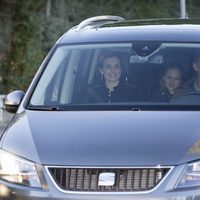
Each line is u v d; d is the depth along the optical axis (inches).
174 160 624.1
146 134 658.2
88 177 629.6
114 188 623.5
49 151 647.8
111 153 635.5
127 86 768.3
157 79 769.6
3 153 663.8
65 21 2425.0
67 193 627.5
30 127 690.8
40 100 759.1
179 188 617.0
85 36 827.4
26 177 644.7
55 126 686.5
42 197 631.8
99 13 2497.5
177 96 748.6
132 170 624.7
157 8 2551.7
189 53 783.7
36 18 2394.2
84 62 799.1
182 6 1573.6
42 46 2378.2
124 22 871.1
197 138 647.1
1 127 1419.8
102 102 752.3
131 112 708.7
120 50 797.2
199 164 623.2
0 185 655.8
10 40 2363.4
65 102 757.9
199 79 765.3
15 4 2379.4
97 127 676.1
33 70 2333.9
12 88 2322.8
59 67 800.3
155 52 791.1
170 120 681.6
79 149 644.7
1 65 2338.8
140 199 616.4
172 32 811.4
